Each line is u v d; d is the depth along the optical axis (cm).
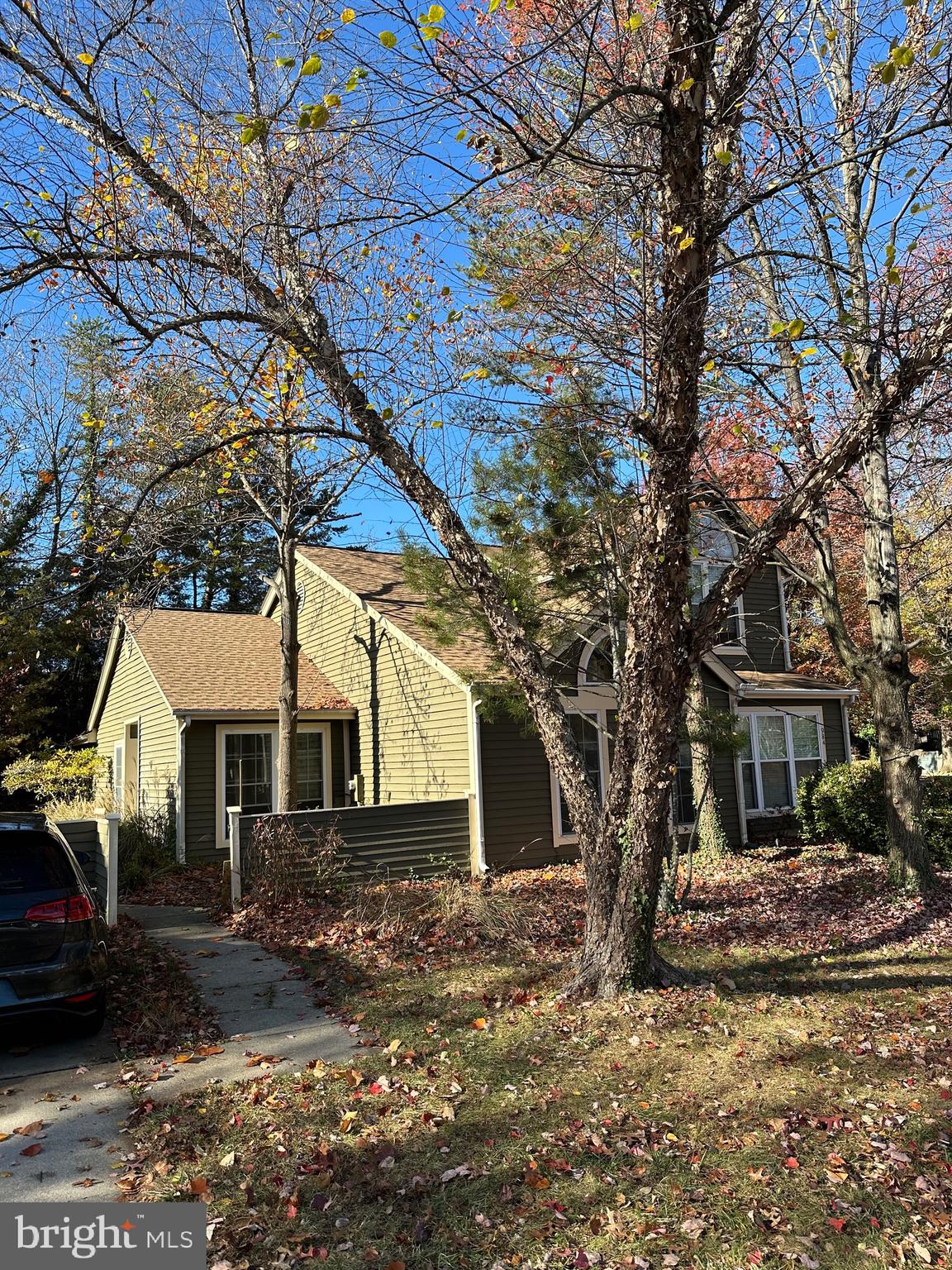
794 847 1434
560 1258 329
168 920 962
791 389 884
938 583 1712
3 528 1697
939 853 1218
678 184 566
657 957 668
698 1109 455
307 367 896
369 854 1109
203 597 3209
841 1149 411
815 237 784
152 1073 515
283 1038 575
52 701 2536
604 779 1370
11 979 527
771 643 1817
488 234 751
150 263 667
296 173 657
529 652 671
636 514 796
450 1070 513
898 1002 633
